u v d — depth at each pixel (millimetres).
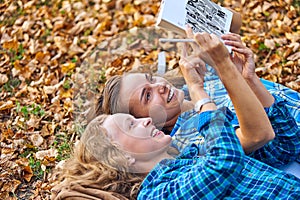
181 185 2316
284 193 2402
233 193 2404
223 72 2348
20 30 4629
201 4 2695
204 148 2410
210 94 2795
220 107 2506
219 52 2334
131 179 2482
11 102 3949
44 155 3523
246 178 2449
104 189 2459
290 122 2629
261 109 2363
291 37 4156
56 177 3344
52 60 4301
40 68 4270
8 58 4383
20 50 4449
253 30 4309
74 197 2449
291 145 2658
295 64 3941
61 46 4406
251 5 4492
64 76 4141
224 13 2773
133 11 4660
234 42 2645
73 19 4684
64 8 4781
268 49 4113
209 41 2338
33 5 4871
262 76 3900
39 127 3773
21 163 3486
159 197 2328
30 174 3424
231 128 2365
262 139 2412
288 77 3861
